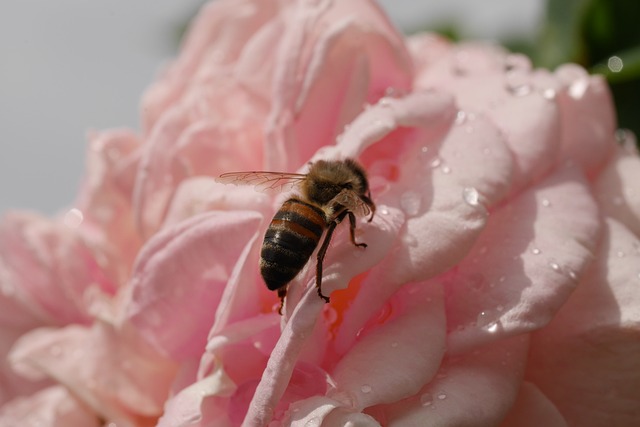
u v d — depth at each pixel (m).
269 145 0.18
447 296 0.17
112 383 0.18
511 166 0.17
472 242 0.17
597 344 0.17
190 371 0.18
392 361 0.16
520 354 0.17
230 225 0.17
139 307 0.18
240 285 0.17
